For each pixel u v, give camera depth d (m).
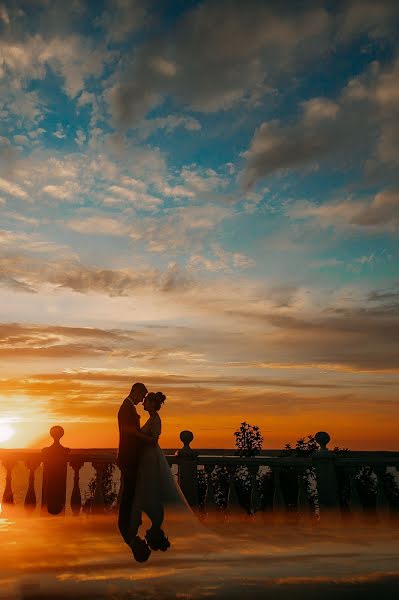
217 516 8.96
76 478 9.31
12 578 4.66
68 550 6.02
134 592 4.19
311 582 4.46
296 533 7.28
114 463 9.24
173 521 6.16
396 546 6.19
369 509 8.48
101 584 4.45
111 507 8.94
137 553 5.34
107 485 9.13
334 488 8.51
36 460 9.60
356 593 4.12
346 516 8.38
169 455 9.52
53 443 9.48
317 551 5.95
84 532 7.31
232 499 8.88
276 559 5.41
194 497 9.27
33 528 7.74
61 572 4.90
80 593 4.18
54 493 9.27
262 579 4.56
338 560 5.44
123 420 6.01
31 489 9.45
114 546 6.22
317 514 8.64
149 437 5.95
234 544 6.22
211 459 9.39
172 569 4.99
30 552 5.86
